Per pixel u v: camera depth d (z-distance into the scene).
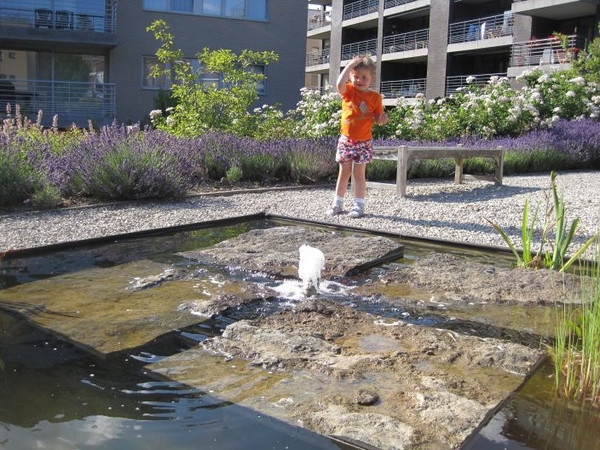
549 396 2.10
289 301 3.18
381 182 8.40
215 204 6.42
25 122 8.12
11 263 3.85
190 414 1.90
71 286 3.33
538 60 21.88
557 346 2.39
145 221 5.36
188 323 2.76
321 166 8.18
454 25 27.84
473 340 2.64
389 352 2.49
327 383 2.16
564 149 11.73
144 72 18.89
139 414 1.89
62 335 2.57
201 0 19.16
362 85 5.62
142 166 6.42
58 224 5.09
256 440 1.75
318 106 11.98
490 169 10.20
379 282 3.62
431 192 7.71
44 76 18.28
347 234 5.12
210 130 9.34
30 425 1.80
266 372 2.25
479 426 1.87
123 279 3.50
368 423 1.87
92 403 1.95
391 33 32.97
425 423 1.88
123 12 18.31
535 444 1.77
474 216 5.89
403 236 4.95
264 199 6.85
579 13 22.17
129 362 2.30
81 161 6.45
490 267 3.90
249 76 11.14
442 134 12.66
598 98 14.88
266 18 20.06
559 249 3.88
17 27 16.66
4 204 5.74
